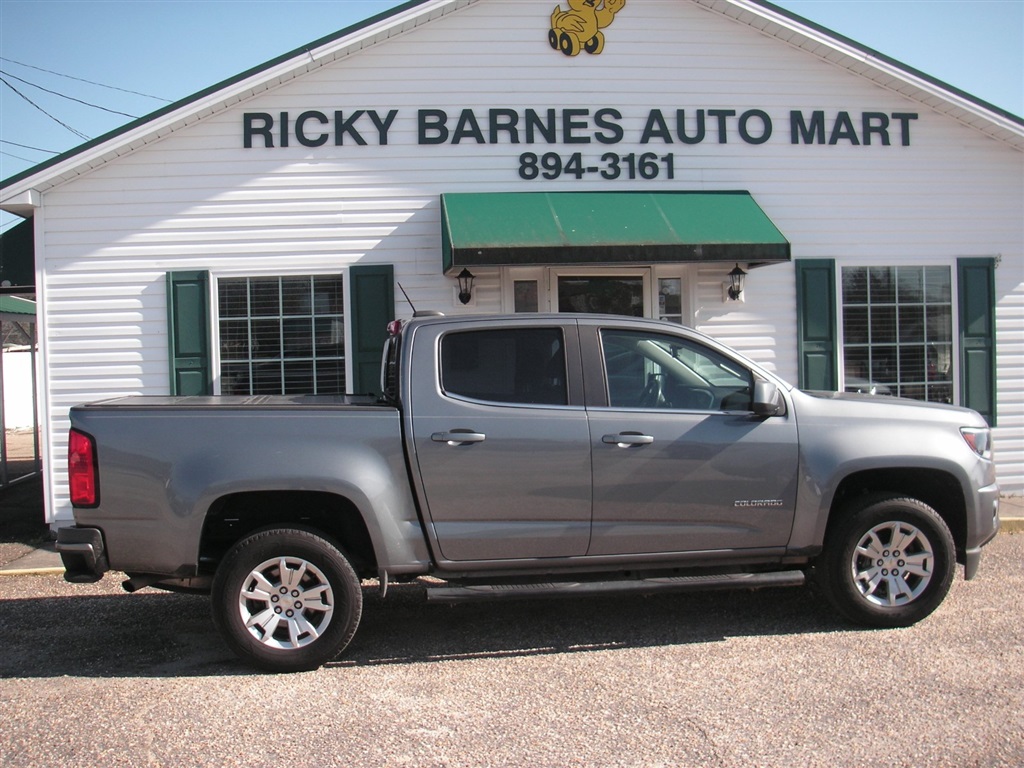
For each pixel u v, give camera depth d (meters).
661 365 5.43
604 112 9.48
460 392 5.20
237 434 4.97
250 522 5.31
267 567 5.02
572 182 9.45
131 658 5.32
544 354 5.33
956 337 9.79
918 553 5.51
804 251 9.67
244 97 9.06
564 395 5.27
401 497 5.07
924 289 9.81
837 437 5.41
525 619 5.96
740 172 9.63
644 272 9.51
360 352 9.15
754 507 5.32
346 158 9.20
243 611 4.96
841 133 9.71
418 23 9.26
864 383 9.75
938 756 3.82
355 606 5.02
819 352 9.62
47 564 7.73
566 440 5.15
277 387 9.16
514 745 4.00
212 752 3.98
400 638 5.61
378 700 4.57
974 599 6.11
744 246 8.41
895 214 9.77
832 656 5.05
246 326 9.13
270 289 9.15
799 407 5.45
